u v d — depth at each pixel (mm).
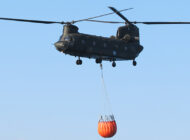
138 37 111062
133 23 102250
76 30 102438
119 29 109500
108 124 102625
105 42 104250
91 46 101625
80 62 104500
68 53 101562
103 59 107750
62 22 102062
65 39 100062
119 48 106625
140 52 112438
